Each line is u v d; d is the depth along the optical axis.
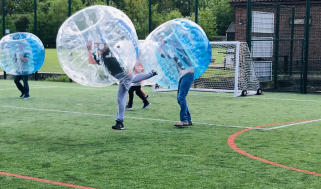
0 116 9.12
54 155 5.64
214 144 6.28
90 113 9.62
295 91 14.29
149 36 8.11
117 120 7.40
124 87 7.22
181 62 7.51
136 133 7.18
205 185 4.34
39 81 19.50
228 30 19.41
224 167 5.02
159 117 8.99
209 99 12.31
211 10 19.80
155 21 20.19
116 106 10.86
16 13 25.52
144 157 5.51
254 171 4.85
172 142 6.43
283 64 16.53
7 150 5.95
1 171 4.88
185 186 4.31
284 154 5.65
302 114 9.35
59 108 10.44
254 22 15.71
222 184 4.38
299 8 18.56
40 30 24.11
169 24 7.79
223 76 14.67
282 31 18.45
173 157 5.50
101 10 6.77
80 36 6.66
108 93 14.00
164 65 7.77
